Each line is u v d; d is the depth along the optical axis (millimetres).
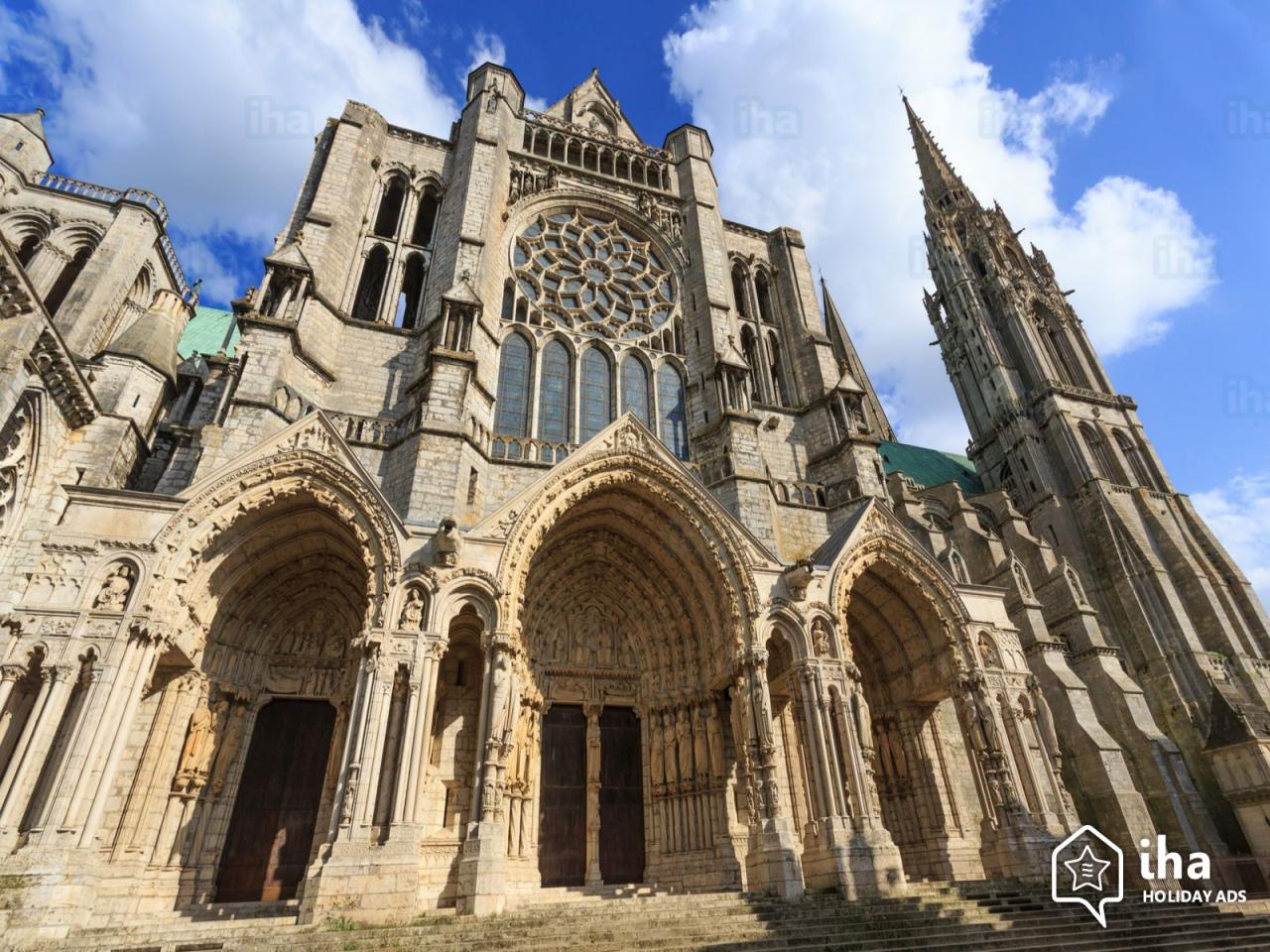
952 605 29109
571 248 43969
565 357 38719
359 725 20453
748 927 18281
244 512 23297
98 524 21594
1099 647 46688
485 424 32031
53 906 16375
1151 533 60344
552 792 27016
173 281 50125
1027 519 64188
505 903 19625
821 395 41406
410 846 19188
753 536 27734
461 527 26078
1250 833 43469
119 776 21297
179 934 16500
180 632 22016
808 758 24719
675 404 39625
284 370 29109
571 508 27266
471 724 25641
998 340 75625
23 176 45062
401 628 22328
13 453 24500
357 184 38781
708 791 26234
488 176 41062
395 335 34844
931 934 18609
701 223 46906
